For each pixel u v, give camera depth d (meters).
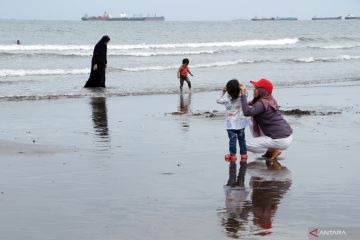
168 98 21.67
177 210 7.31
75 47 49.06
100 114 17.11
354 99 20.83
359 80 29.08
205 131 13.80
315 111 17.30
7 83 26.09
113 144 12.09
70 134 13.42
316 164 10.10
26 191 8.23
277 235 6.36
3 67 33.62
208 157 10.77
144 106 19.14
